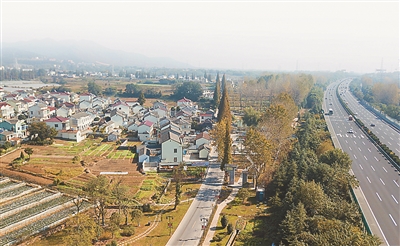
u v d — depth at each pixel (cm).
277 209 5772
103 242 4828
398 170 7431
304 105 18350
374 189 6234
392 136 11131
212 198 6569
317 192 5069
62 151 9081
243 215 5844
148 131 11156
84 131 11106
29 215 5559
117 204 6003
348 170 6881
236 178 7744
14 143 9188
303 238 4112
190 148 9706
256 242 4947
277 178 6359
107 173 7644
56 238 4881
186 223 5516
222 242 4934
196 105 18962
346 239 3725
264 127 8638
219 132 8712
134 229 5169
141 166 8256
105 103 17900
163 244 4850
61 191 6550
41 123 9744
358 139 10581
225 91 12138
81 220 4788
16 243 4662
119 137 11031
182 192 6838
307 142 8738
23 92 18275
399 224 4862
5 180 6912
